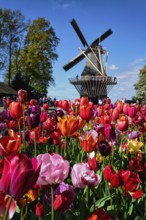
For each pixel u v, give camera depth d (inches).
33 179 57.1
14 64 2472.9
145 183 161.6
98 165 155.8
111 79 2273.6
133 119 261.3
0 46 2373.3
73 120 132.0
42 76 2433.6
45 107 305.0
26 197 95.0
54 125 223.5
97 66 2349.9
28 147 202.7
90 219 87.7
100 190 149.7
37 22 2447.1
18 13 2406.5
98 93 2283.5
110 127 163.6
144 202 146.9
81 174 98.9
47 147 208.2
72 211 120.4
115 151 207.3
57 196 83.2
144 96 3075.8
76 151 206.7
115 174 107.3
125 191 116.4
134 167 138.6
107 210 131.3
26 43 2486.5
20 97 221.6
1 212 66.2
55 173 80.5
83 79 2300.7
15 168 56.3
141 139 261.0
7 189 57.1
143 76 3257.9
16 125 200.4
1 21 2374.5
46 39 2412.6
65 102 264.8
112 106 339.9
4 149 97.5
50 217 101.7
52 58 2468.0
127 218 132.1
